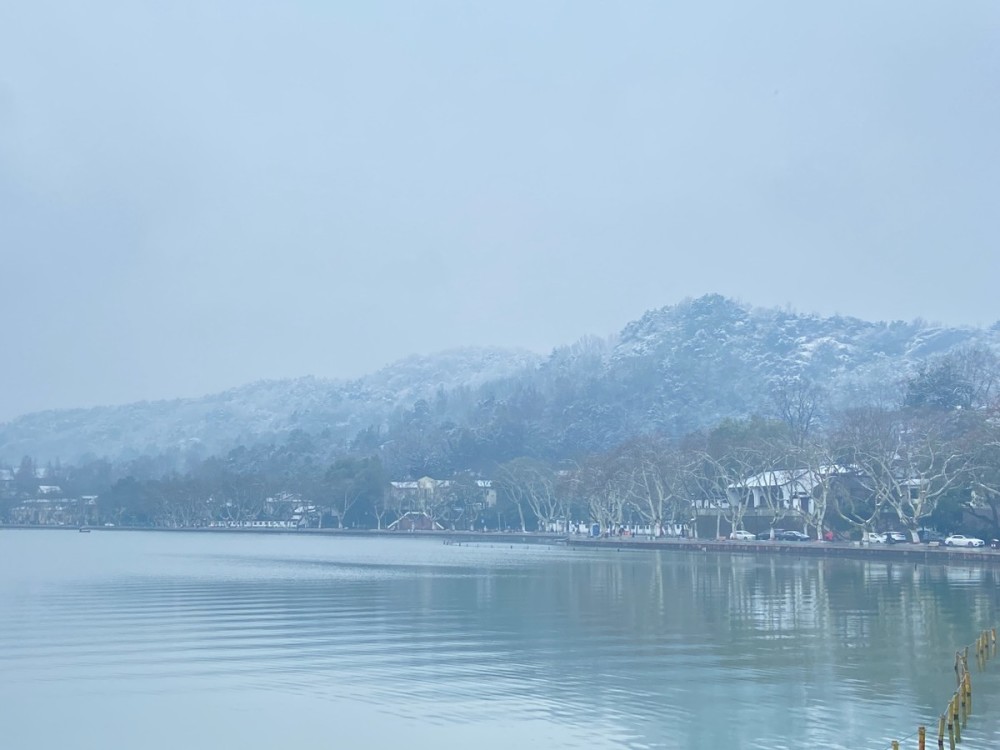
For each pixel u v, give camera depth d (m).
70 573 160.00
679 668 69.56
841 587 122.50
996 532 182.25
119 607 106.94
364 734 53.81
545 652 75.94
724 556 195.62
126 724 56.06
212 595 120.06
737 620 92.69
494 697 61.28
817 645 78.50
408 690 63.25
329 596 118.12
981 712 56.81
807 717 56.22
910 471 189.88
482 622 92.88
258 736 53.75
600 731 53.88
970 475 176.25
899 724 54.78
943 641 80.06
